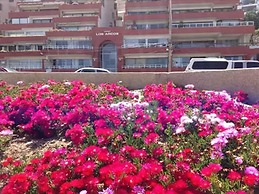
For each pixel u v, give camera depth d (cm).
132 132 469
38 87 829
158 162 365
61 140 498
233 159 373
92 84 950
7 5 5666
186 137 451
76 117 512
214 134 435
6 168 408
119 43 4041
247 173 335
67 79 1134
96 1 4969
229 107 596
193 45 3969
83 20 4425
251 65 1859
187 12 4147
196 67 1867
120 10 5553
